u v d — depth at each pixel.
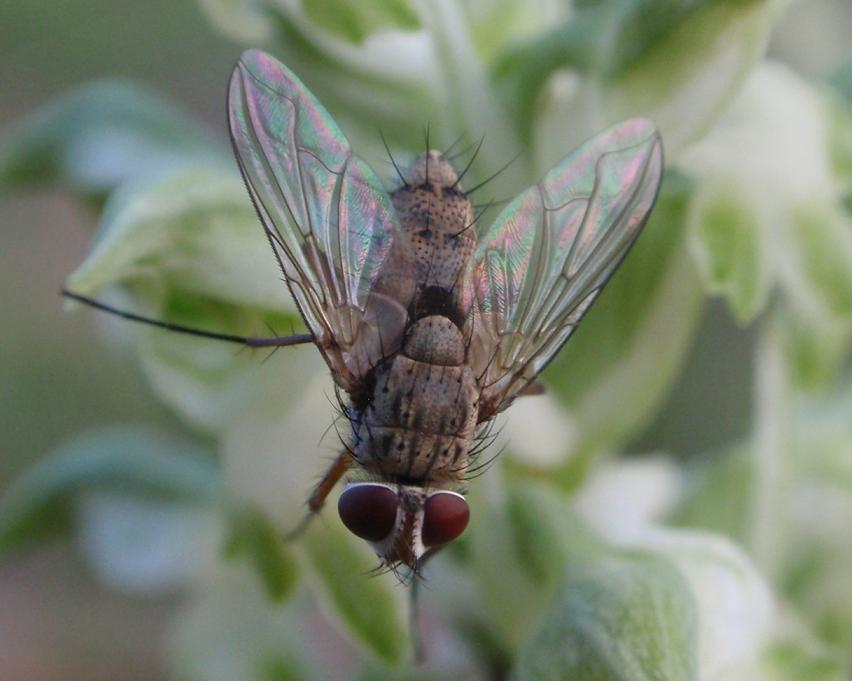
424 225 0.10
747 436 0.13
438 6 0.11
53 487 0.12
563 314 0.10
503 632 0.11
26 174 0.12
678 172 0.11
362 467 0.10
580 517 0.11
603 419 0.11
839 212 0.11
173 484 0.12
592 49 0.11
